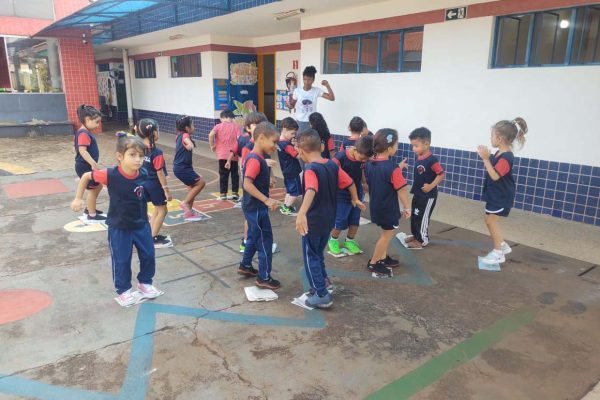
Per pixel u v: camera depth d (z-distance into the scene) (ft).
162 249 14.94
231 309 11.03
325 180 10.43
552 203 18.31
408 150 23.58
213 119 40.37
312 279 10.87
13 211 19.33
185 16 32.27
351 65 26.22
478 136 20.38
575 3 16.48
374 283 12.57
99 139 43.60
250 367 8.77
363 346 9.52
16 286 12.18
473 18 19.56
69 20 36.22
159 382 8.30
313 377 8.49
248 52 40.93
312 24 27.63
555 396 8.04
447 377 8.54
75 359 8.98
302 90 22.99
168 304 11.26
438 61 21.31
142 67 52.26
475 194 20.99
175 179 26.20
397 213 12.48
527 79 18.26
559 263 13.91
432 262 14.03
